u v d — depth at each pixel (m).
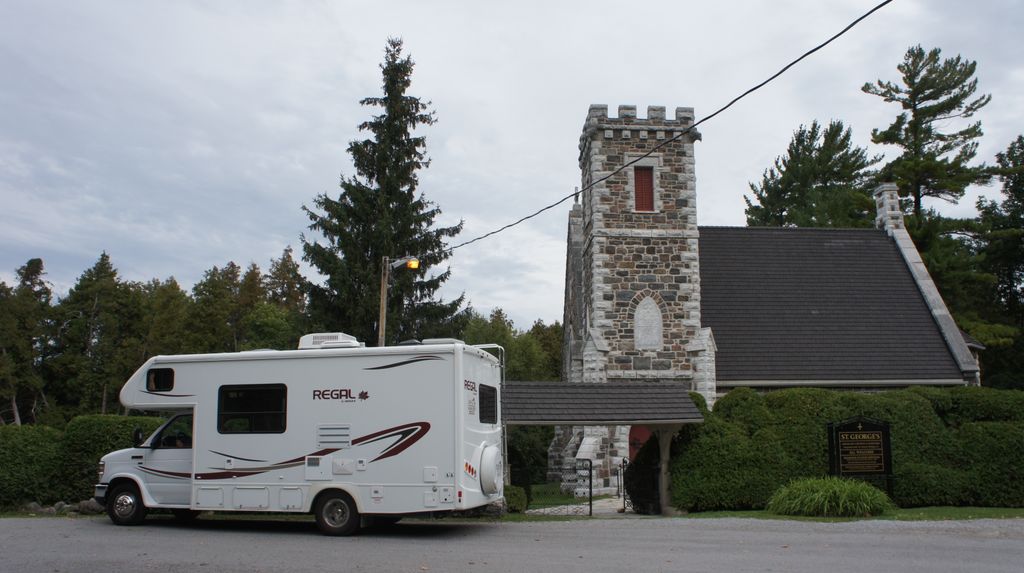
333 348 13.98
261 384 13.69
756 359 26.19
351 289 30.27
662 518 16.17
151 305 62.06
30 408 57.25
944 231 41.53
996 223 46.88
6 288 56.28
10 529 13.70
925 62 42.53
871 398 19.27
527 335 51.66
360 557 10.73
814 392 19.27
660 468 18.25
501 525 14.80
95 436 17.80
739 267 29.48
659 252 25.94
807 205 51.66
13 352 53.34
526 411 17.67
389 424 13.09
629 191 26.12
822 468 18.30
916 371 26.23
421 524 14.99
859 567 10.03
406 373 13.14
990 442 18.48
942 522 14.71
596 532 13.59
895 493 18.06
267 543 12.12
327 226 30.44
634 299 25.58
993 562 10.44
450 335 32.19
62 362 56.28
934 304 28.50
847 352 26.72
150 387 14.12
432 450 12.88
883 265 30.47
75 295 58.97
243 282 67.00
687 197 26.28
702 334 25.41
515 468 36.47
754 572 9.67
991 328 37.62
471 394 13.45
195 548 11.51
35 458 17.47
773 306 28.09
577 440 25.56
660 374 25.19
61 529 13.70
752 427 18.92
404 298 31.88
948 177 41.50
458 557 10.76
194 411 13.90
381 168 32.19
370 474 13.05
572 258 30.81
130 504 14.38
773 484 17.92
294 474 13.32
